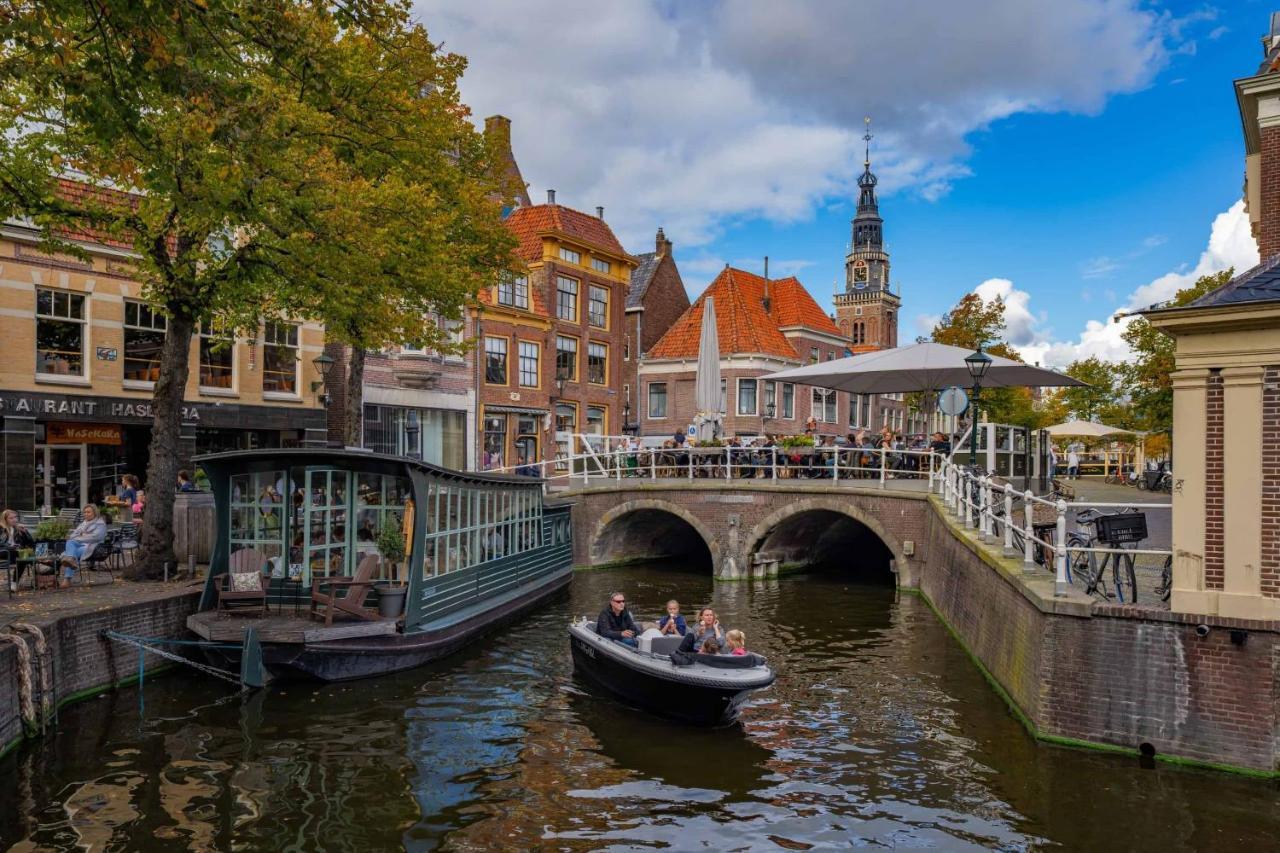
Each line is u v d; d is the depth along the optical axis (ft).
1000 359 62.39
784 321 141.59
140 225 40.01
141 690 35.19
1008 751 29.45
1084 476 143.23
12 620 32.32
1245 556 26.76
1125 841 23.07
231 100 26.94
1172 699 27.50
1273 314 25.94
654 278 141.49
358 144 45.83
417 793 26.94
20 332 56.18
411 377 85.35
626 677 36.04
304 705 35.09
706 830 24.49
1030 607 31.89
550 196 120.78
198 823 24.54
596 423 116.47
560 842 23.77
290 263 41.39
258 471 40.78
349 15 26.78
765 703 36.50
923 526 64.49
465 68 55.31
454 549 46.50
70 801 25.63
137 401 62.03
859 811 25.63
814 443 77.15
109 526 52.24
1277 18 50.47
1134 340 97.81
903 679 39.99
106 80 24.21
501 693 37.86
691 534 90.84
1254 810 24.29
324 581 37.91
